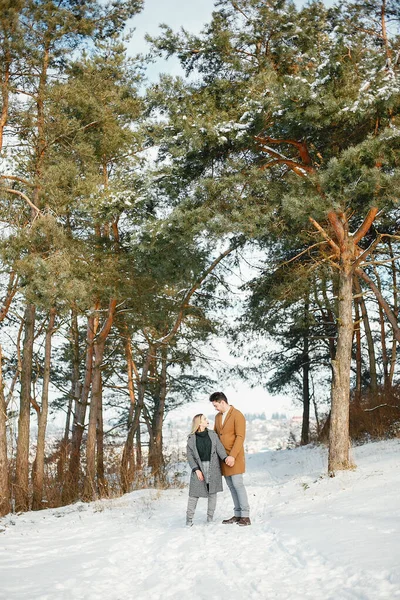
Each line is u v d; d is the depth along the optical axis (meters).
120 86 16.91
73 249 14.20
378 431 18.34
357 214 14.51
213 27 12.72
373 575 4.71
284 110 11.51
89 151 15.22
